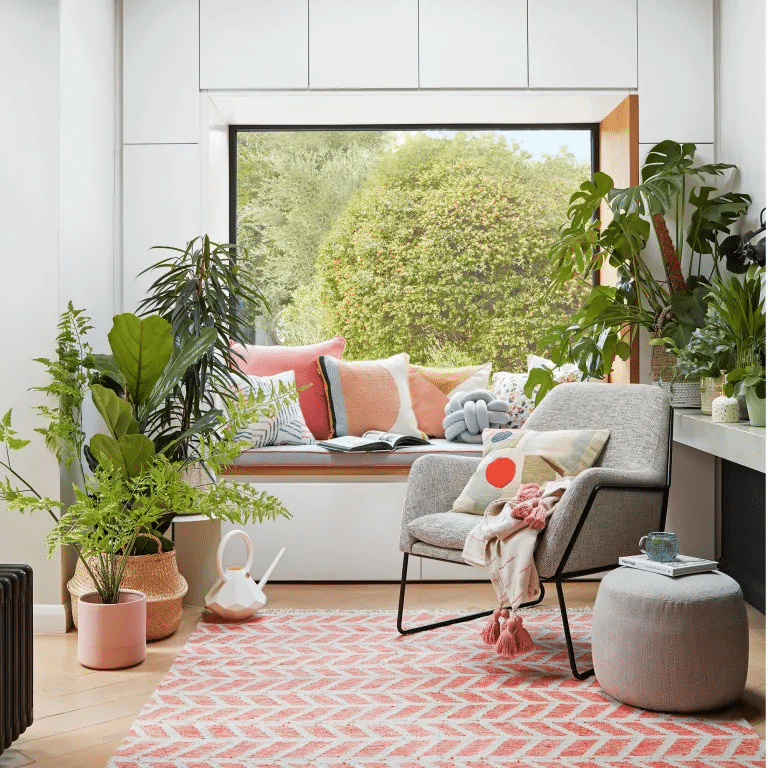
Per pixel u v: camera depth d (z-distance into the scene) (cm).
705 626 240
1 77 328
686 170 379
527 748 223
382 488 395
